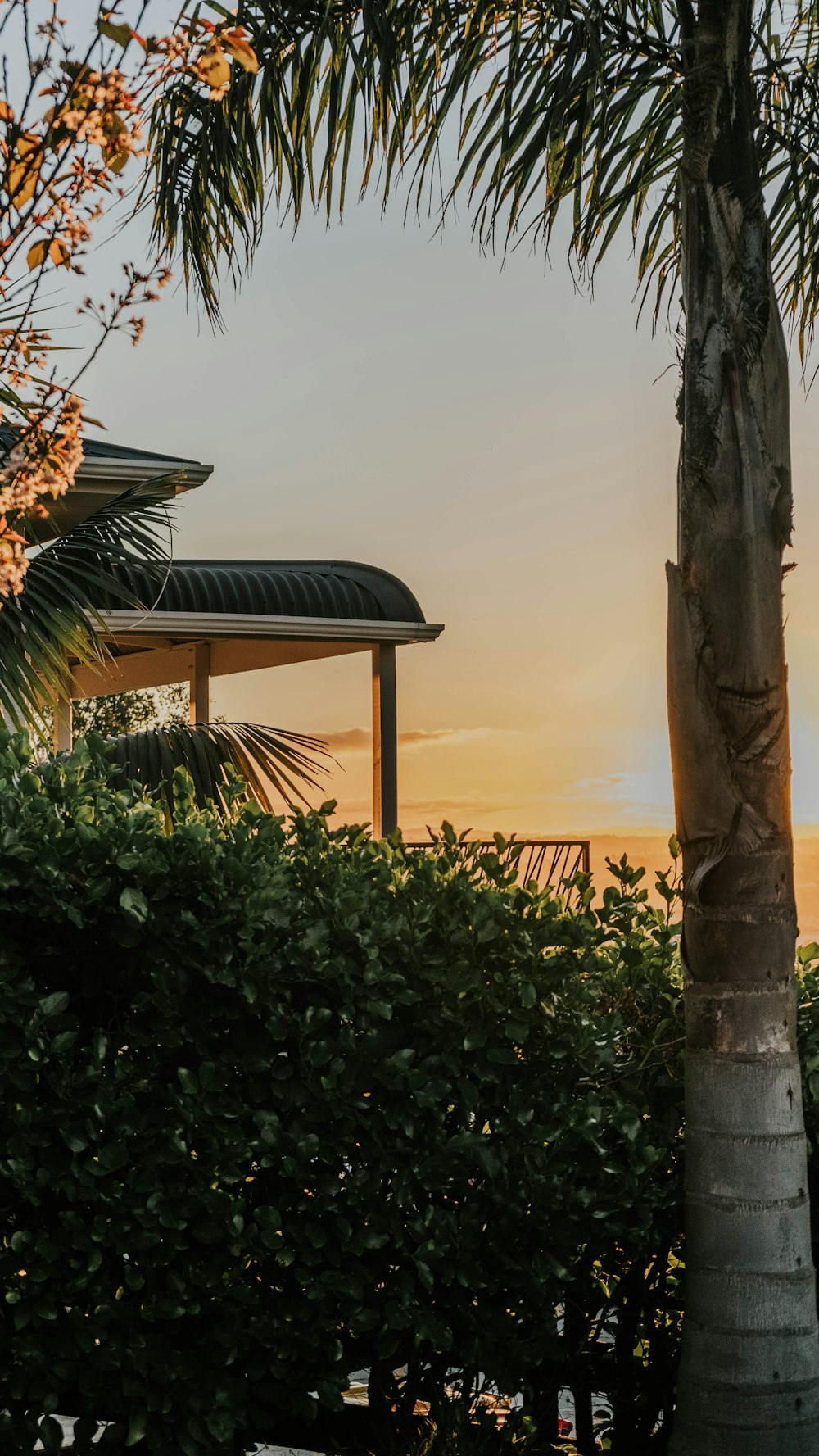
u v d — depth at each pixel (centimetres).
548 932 381
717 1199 351
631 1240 379
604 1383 416
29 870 340
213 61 304
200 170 464
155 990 361
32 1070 340
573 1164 375
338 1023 370
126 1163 346
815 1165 392
